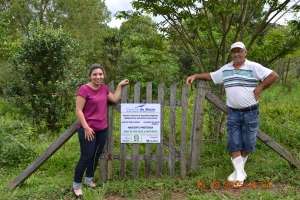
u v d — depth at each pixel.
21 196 4.25
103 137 4.36
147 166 4.79
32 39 8.33
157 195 4.20
